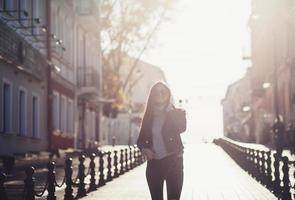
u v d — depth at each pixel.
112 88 58.84
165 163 8.50
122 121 87.06
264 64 56.03
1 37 22.94
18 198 12.81
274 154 15.30
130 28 54.94
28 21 28.42
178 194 8.56
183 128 8.60
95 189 16.50
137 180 19.94
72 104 40.03
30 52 27.44
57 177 20.09
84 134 45.59
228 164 29.03
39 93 30.78
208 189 16.73
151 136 8.56
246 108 73.81
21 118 27.97
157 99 8.61
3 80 24.19
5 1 25.52
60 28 35.75
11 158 19.36
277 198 14.27
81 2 42.25
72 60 40.06
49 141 32.06
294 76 40.59
